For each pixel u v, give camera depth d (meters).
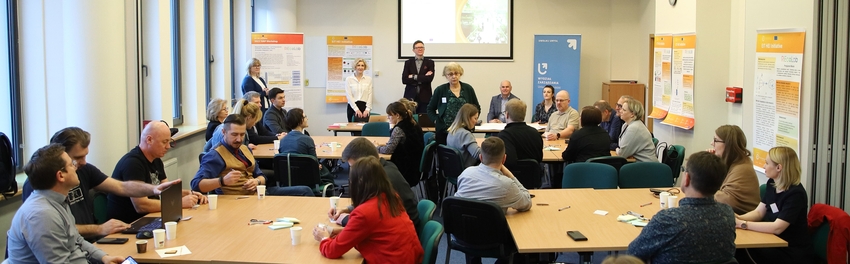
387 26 10.92
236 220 3.37
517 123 5.53
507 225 3.45
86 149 3.27
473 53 10.88
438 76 10.91
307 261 2.70
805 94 4.46
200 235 3.08
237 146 4.14
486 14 10.84
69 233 2.67
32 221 2.53
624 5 10.91
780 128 4.78
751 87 5.22
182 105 7.76
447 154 5.75
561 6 10.91
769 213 3.35
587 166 4.64
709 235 2.55
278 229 3.19
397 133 5.75
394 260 2.78
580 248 2.97
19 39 4.60
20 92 4.63
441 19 10.84
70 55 4.81
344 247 2.72
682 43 6.84
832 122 4.39
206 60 8.70
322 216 3.46
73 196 3.24
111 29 4.93
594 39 10.99
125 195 3.47
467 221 3.55
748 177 3.60
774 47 4.84
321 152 6.07
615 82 10.88
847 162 4.43
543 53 10.70
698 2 6.48
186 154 7.22
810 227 3.29
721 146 3.70
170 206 3.25
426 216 3.36
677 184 6.84
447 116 7.52
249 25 9.95
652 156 5.50
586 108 5.61
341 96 11.02
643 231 2.68
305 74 11.06
